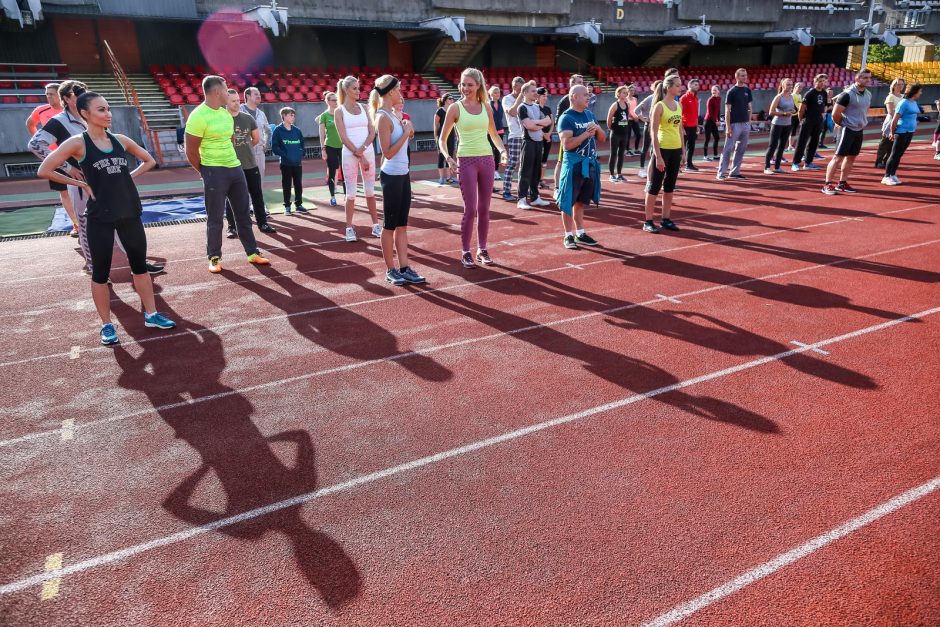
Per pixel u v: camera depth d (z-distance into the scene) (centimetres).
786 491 303
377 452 345
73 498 311
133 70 2175
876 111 3109
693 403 390
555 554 266
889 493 300
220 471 331
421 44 2569
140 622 236
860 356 452
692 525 281
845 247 750
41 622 237
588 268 687
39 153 625
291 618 237
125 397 415
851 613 232
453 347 486
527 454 340
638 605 239
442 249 784
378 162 1733
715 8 2884
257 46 2352
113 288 652
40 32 2012
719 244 779
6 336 525
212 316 564
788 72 3189
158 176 1603
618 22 2720
